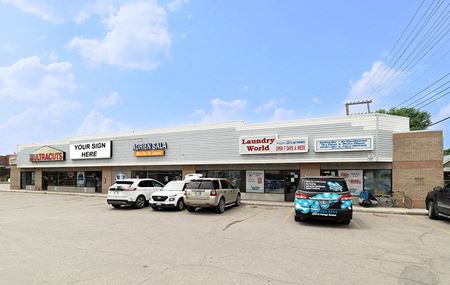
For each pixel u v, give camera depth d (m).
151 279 5.25
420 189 16.27
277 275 5.49
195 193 14.01
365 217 13.21
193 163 21.61
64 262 6.27
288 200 19.38
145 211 14.91
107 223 11.27
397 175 16.75
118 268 5.86
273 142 18.80
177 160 22.30
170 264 6.12
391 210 15.02
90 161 26.88
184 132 22.23
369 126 16.77
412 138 16.64
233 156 20.22
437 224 11.60
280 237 8.78
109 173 26.47
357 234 9.34
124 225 10.80
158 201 15.02
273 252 7.09
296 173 19.38
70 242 8.11
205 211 14.81
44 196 25.05
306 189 11.02
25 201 20.70
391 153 16.84
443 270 5.89
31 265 6.07
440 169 16.02
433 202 12.74
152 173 24.44
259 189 20.34
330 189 10.76
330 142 17.34
